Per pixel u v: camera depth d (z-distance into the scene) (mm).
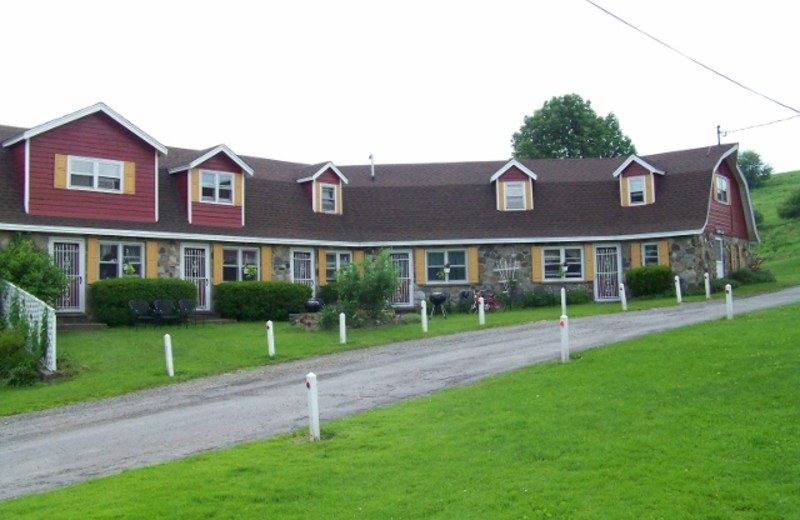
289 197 32125
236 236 28453
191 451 10242
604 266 32969
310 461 9039
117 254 25906
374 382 14805
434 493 7656
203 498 7766
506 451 8875
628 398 10750
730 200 35438
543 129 57000
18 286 20469
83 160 25219
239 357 19359
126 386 16531
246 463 9031
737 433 8727
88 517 7305
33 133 24047
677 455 8211
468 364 16016
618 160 37031
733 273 33906
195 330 23703
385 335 22516
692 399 10336
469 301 31359
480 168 37000
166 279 25109
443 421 10602
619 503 7066
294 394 14242
